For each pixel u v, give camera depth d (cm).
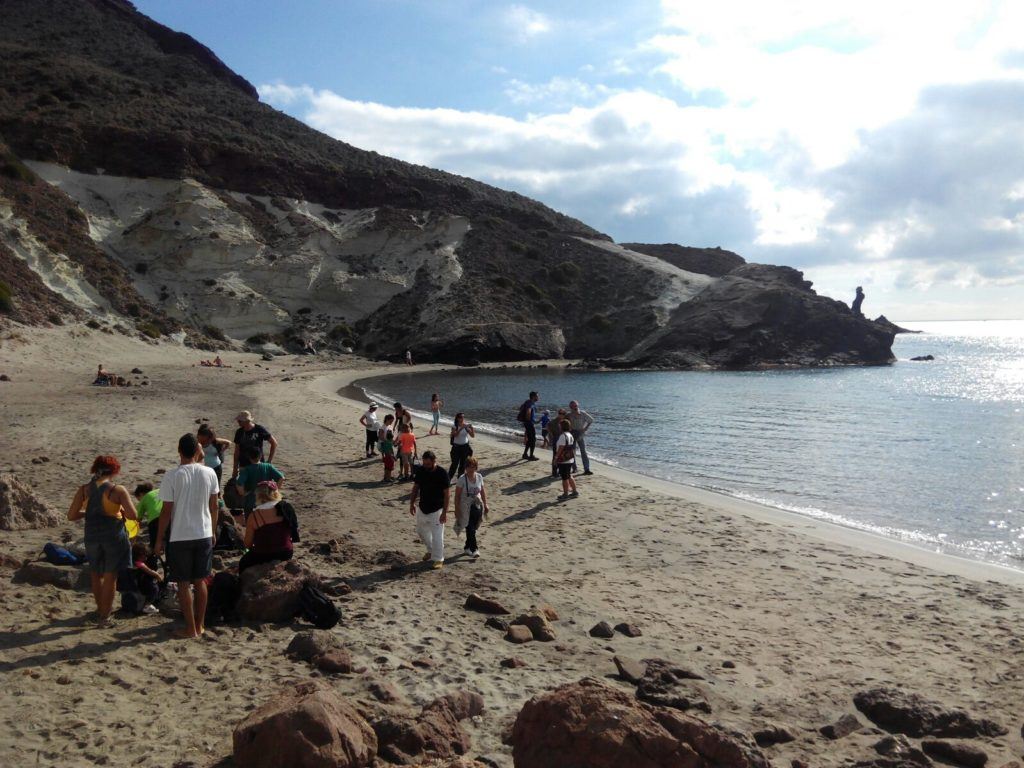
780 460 2281
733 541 1221
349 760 407
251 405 3102
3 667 545
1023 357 10838
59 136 7644
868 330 8175
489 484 1702
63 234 6469
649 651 702
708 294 8550
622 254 10156
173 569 645
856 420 3319
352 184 9919
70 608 700
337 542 1066
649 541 1205
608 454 2391
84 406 2703
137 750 440
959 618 852
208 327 6738
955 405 4003
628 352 7975
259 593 711
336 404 3438
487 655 662
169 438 2005
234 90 12694
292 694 461
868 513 1576
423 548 1082
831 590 959
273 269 7838
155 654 600
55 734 452
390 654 645
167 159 8231
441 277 8631
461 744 473
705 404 4009
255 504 772
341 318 8006
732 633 775
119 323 5616
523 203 12600
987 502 1695
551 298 8944
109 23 13675
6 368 3747
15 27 12306
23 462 1525
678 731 413
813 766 479
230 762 427
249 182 8894
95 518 655
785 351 7738
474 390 4797
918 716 554
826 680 650
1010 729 561
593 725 402
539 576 966
